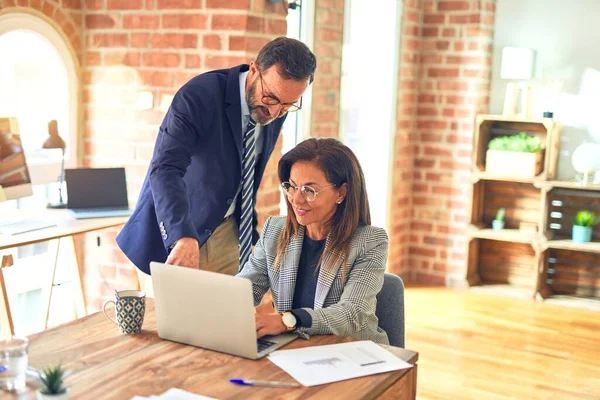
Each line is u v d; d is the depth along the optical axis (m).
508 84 5.57
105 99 4.07
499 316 5.17
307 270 2.40
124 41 3.97
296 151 2.30
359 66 5.17
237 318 1.95
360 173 2.35
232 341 1.98
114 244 4.11
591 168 5.35
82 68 4.11
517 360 4.35
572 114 5.57
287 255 2.41
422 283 5.98
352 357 2.00
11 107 3.77
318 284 2.33
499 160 5.59
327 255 2.33
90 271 4.21
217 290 1.96
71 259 3.86
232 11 3.67
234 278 1.93
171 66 3.86
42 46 3.88
